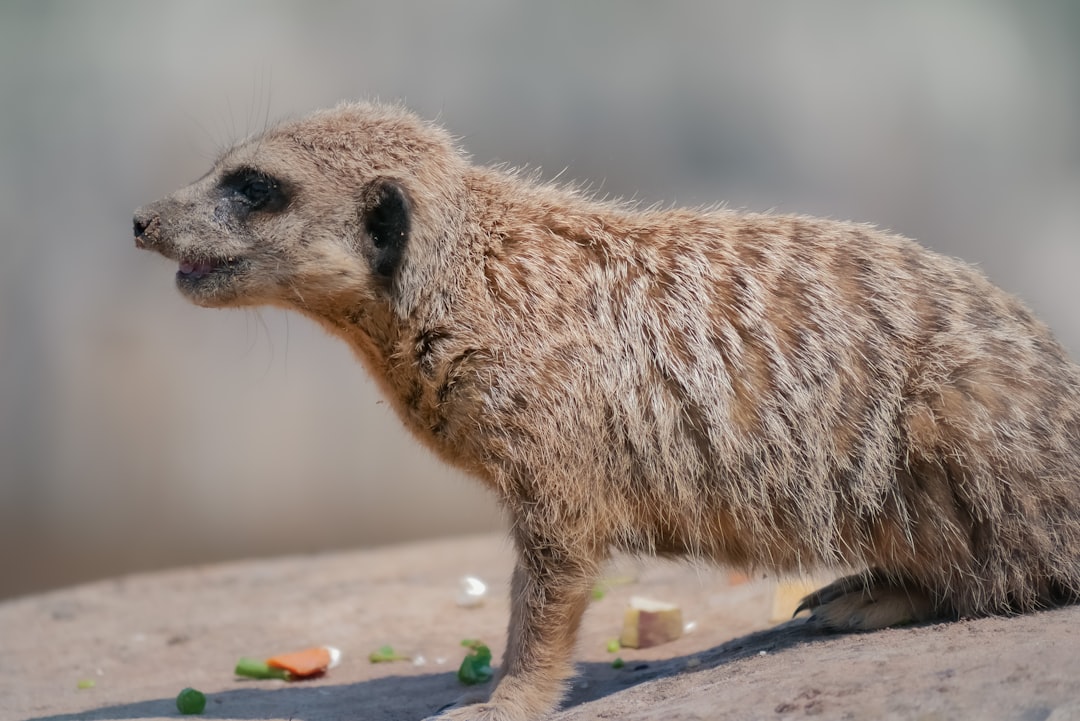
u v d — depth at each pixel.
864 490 9.73
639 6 35.78
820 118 35.97
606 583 14.30
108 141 32.94
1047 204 37.22
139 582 18.67
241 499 30.84
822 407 9.74
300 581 17.78
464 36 34.84
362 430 32.28
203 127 30.47
